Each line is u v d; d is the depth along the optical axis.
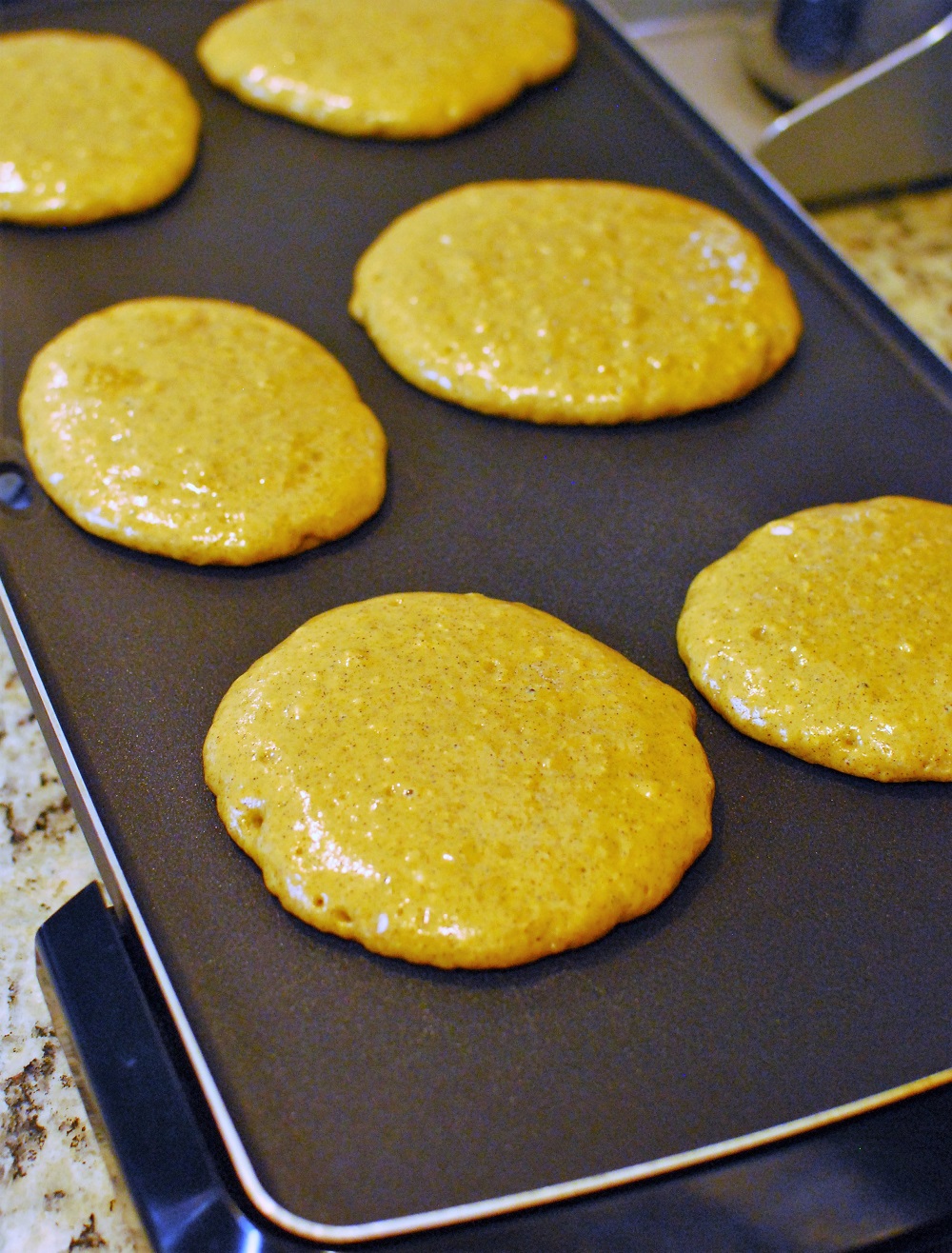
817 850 0.38
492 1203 0.33
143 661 0.40
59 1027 0.36
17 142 0.50
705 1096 0.35
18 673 0.41
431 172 0.52
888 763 0.39
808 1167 0.33
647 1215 0.33
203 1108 0.34
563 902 0.36
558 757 0.38
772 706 0.39
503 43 0.54
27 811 0.42
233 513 0.42
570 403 0.45
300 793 0.37
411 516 0.43
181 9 0.57
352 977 0.36
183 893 0.37
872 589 0.41
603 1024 0.35
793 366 0.47
